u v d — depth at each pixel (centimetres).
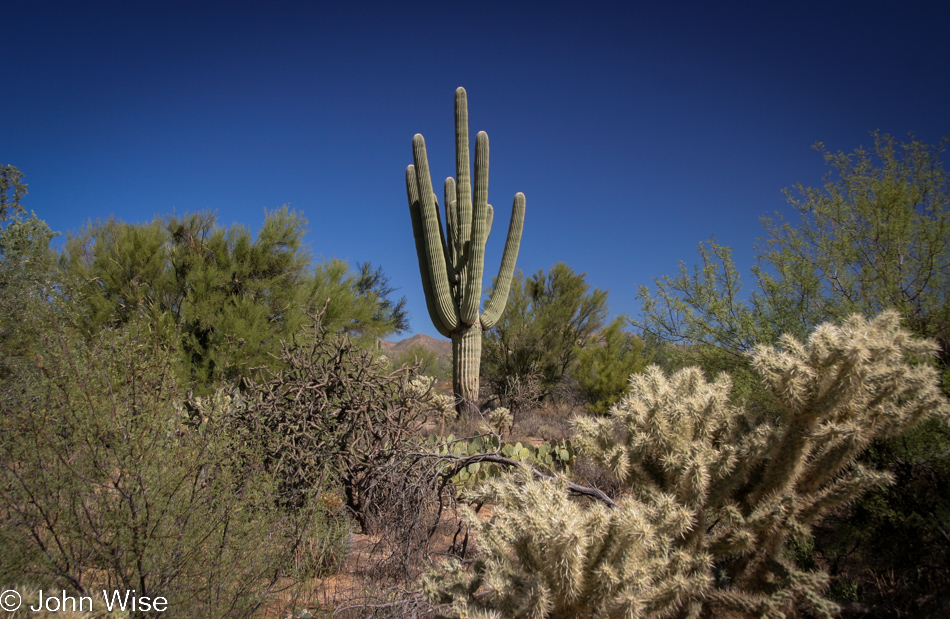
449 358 2358
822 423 267
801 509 253
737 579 256
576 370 1508
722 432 281
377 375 522
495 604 216
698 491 248
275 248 1197
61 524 278
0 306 524
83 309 466
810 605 229
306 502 408
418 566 376
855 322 292
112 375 314
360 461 483
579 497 379
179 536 284
